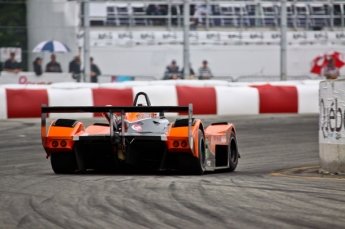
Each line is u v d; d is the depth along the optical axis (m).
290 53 82.12
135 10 79.38
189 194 23.16
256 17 82.19
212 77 80.38
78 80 76.44
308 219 18.53
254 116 66.94
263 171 34.38
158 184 25.95
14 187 25.41
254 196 22.81
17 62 75.38
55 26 76.75
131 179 27.92
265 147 47.38
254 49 81.62
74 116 64.62
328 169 32.34
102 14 78.44
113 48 78.38
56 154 30.45
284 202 21.52
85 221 18.09
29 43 77.81
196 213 19.41
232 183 26.70
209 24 80.88
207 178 28.86
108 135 29.28
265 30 82.50
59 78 76.00
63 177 29.02
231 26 81.44
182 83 66.75
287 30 82.81
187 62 71.62
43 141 29.95
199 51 79.94
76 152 30.23
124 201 21.52
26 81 75.44
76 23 76.81
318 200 22.00
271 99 67.62
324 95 32.81
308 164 38.06
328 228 17.30
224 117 65.69
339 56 83.44
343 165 31.66
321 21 83.94
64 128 30.20
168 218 18.61
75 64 76.44
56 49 75.62
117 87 65.00
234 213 19.44
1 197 22.55
